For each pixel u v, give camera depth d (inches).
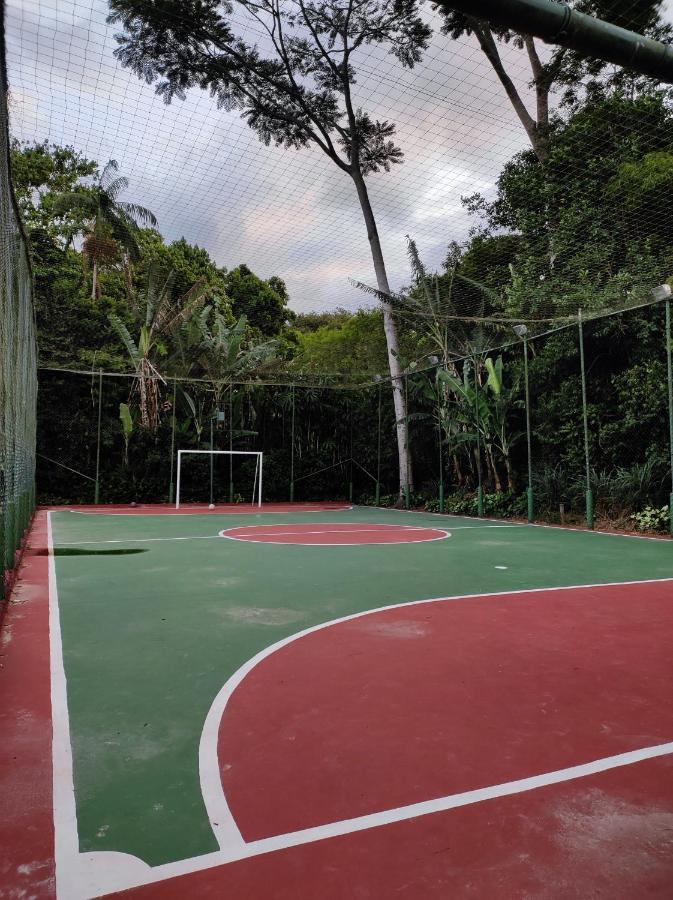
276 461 701.3
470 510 523.8
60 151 926.4
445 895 55.4
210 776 77.6
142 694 106.0
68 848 62.4
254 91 546.3
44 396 612.7
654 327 408.5
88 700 103.1
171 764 80.9
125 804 71.0
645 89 411.8
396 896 55.2
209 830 65.7
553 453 491.5
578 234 455.5
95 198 732.7
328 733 90.6
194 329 649.6
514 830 65.9
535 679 114.3
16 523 243.1
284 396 700.7
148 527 402.9
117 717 96.2
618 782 76.4
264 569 236.8
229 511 571.2
